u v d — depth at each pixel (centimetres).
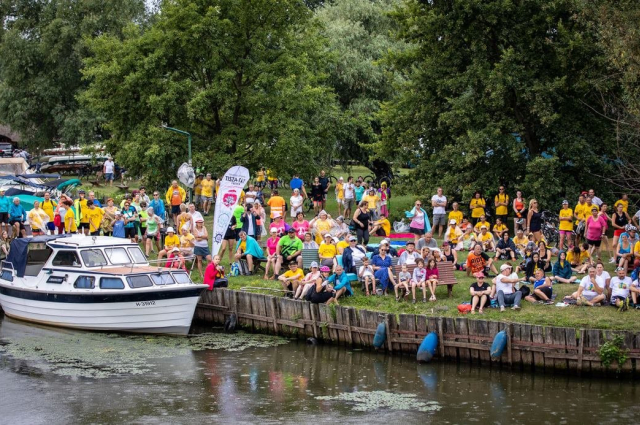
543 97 3322
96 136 5738
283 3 4072
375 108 4625
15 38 5672
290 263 2723
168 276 2584
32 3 5941
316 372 2162
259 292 2662
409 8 3706
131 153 3916
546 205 3238
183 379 2108
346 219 3644
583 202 2898
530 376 2095
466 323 2194
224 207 2741
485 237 2942
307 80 4178
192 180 3425
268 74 4000
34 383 2072
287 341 2492
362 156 4638
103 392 2002
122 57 4091
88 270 2592
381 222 3177
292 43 4178
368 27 5100
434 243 2723
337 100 4791
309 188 4384
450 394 1967
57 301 2620
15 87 5800
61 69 5672
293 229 2767
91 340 2497
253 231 2970
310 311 2462
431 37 3594
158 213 3250
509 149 3409
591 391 1970
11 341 2480
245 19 4059
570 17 3259
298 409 1877
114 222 3098
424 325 2258
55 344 2447
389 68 4181
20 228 3131
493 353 2122
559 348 2072
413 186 3588
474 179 3466
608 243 2830
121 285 2525
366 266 2545
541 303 2328
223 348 2411
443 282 2442
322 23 4322
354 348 2389
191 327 2697
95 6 5659
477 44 3475
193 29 3909
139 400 1945
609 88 3250
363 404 1906
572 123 3422
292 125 3941
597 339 2036
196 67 4116
